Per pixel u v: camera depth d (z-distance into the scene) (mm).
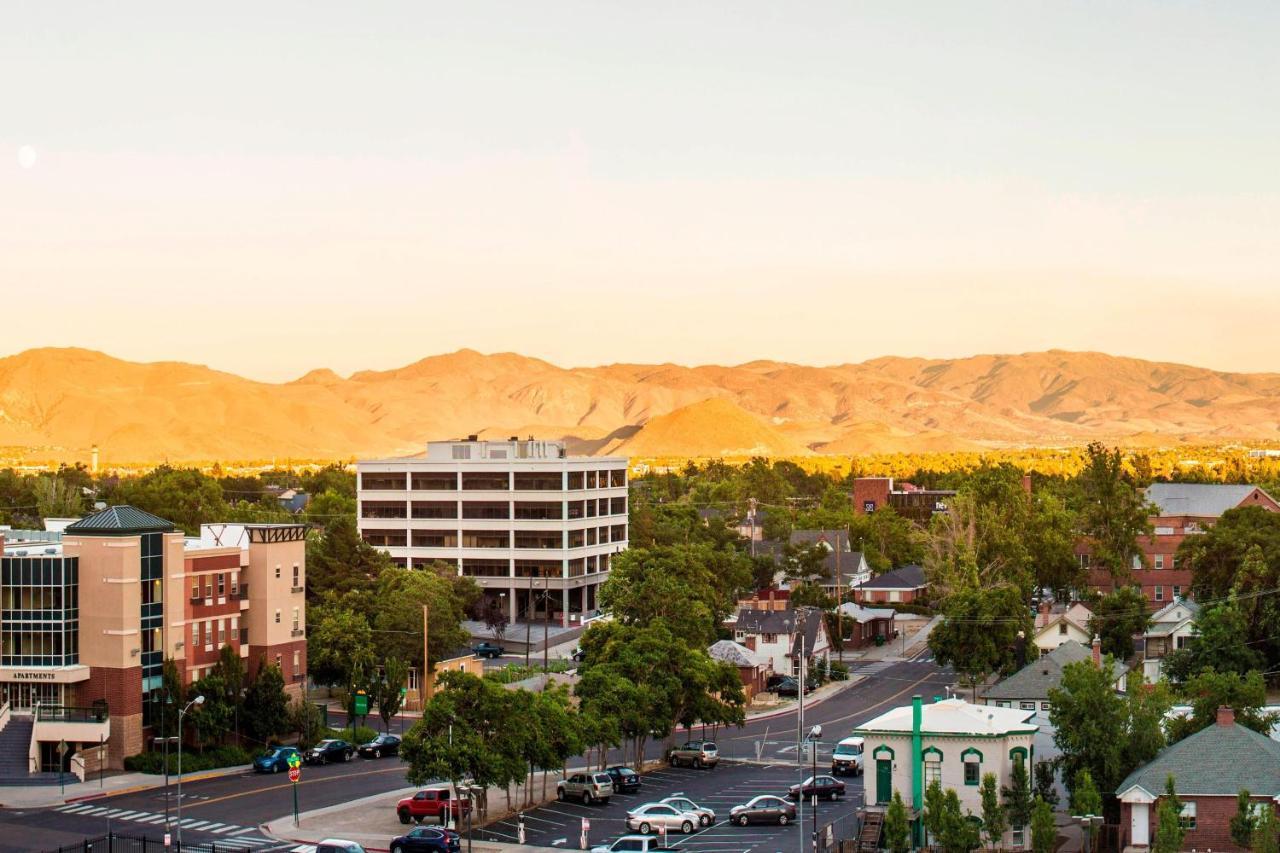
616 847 91438
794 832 98188
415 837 92438
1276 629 153250
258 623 135500
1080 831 94188
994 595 160000
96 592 122125
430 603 157625
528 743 105125
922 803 95312
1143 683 109938
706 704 126688
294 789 101500
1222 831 87812
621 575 174750
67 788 113938
